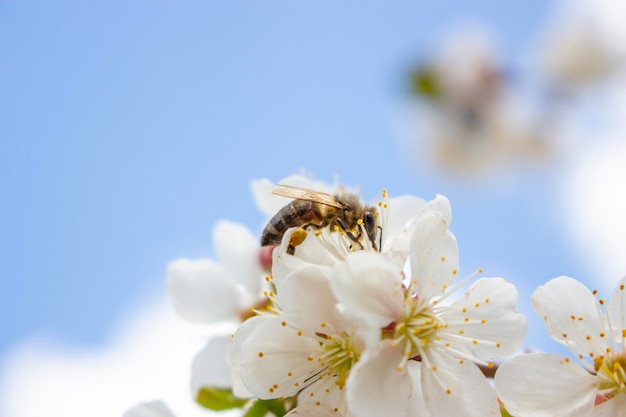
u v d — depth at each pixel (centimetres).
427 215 16
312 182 18
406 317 16
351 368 16
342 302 15
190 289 20
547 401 16
